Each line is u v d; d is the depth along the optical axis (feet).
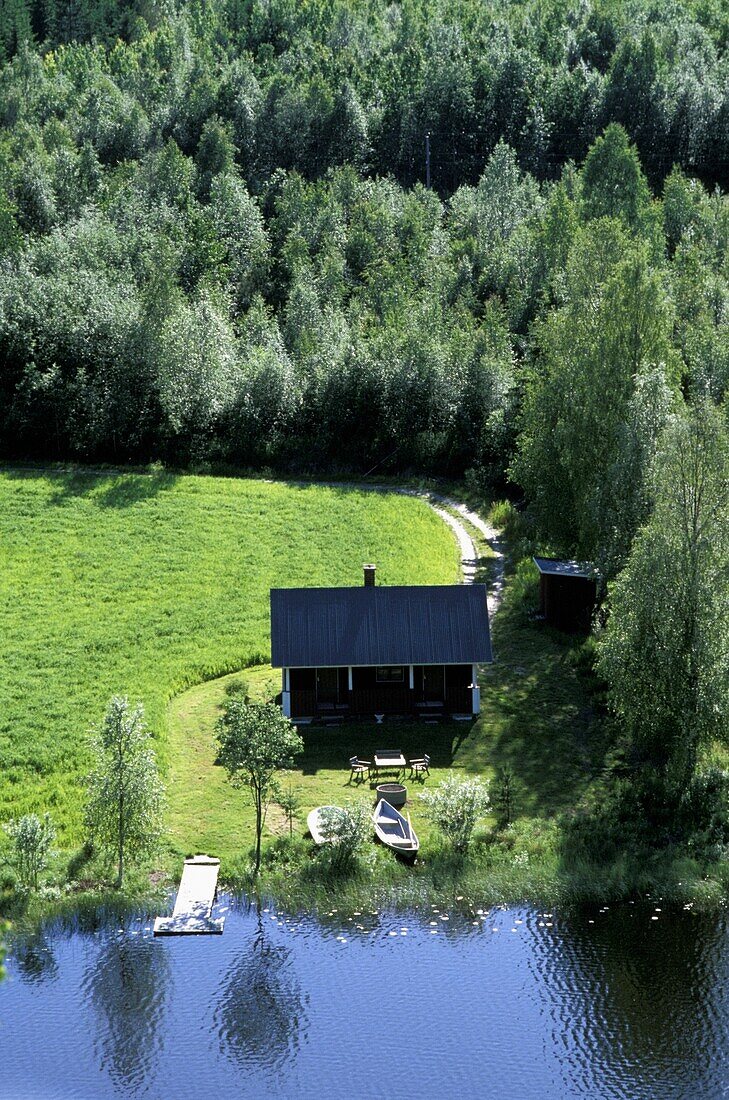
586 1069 100.68
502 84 546.67
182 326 300.20
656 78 542.57
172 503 259.80
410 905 127.44
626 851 138.10
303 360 310.24
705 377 270.46
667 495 154.92
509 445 279.49
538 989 112.78
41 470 280.31
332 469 293.23
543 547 233.35
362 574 224.74
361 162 517.55
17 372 297.74
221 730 137.08
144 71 572.92
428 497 275.39
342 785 154.30
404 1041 105.29
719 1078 99.71
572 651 192.85
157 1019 108.58
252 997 111.65
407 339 305.32
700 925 124.26
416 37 629.51
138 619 205.05
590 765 161.38
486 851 137.80
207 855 137.18
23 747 160.56
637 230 381.40
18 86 549.54
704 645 147.43
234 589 217.77
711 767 153.58
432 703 176.96
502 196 451.53
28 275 322.55
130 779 130.82
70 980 114.21
